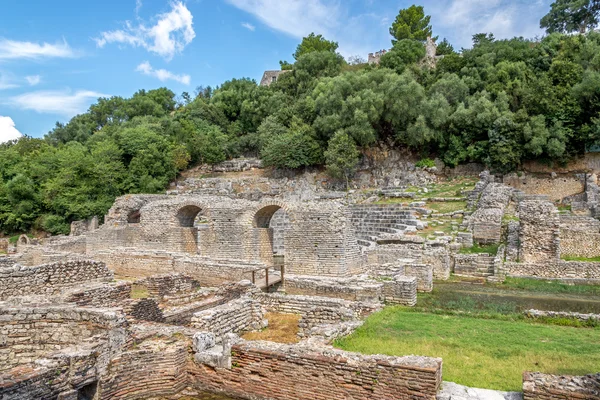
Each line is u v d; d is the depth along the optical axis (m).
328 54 76.31
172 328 10.03
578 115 44.34
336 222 19.42
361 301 14.69
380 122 53.22
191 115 72.06
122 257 24.23
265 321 12.71
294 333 12.05
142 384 8.61
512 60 59.06
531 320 13.27
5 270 14.02
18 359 9.47
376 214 35.69
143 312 12.09
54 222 47.84
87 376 7.75
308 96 61.72
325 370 7.83
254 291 14.65
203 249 24.55
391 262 20.97
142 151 54.28
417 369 7.15
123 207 38.38
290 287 17.25
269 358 8.34
